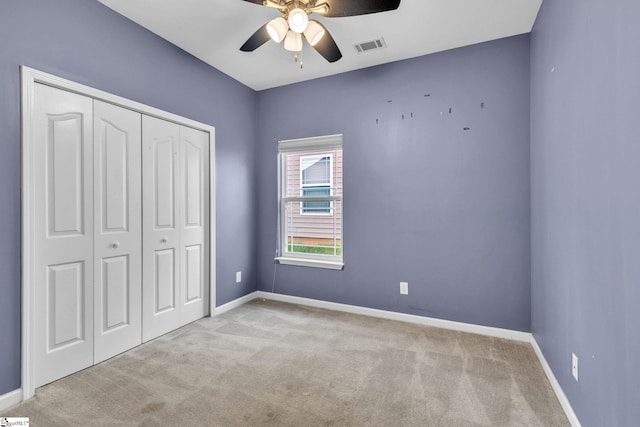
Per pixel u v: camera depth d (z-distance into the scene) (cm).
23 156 171
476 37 252
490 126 258
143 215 243
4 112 165
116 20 219
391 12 219
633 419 100
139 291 241
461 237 270
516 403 169
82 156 202
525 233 248
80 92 198
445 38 254
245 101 348
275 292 360
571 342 155
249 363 213
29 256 174
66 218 194
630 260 102
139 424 153
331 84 323
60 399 172
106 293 218
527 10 217
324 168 341
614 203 112
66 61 191
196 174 291
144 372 201
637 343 98
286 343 245
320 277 334
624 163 105
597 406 127
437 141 277
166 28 240
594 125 128
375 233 304
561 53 168
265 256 365
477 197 263
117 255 225
